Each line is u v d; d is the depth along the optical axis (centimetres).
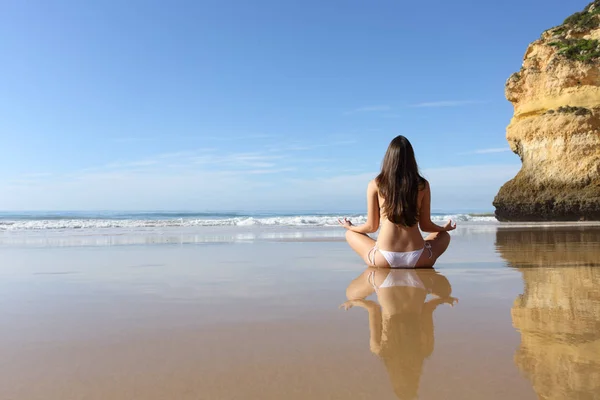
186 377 144
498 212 2009
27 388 136
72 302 270
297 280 354
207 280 357
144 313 238
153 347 177
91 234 1065
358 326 207
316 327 206
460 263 464
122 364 157
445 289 305
